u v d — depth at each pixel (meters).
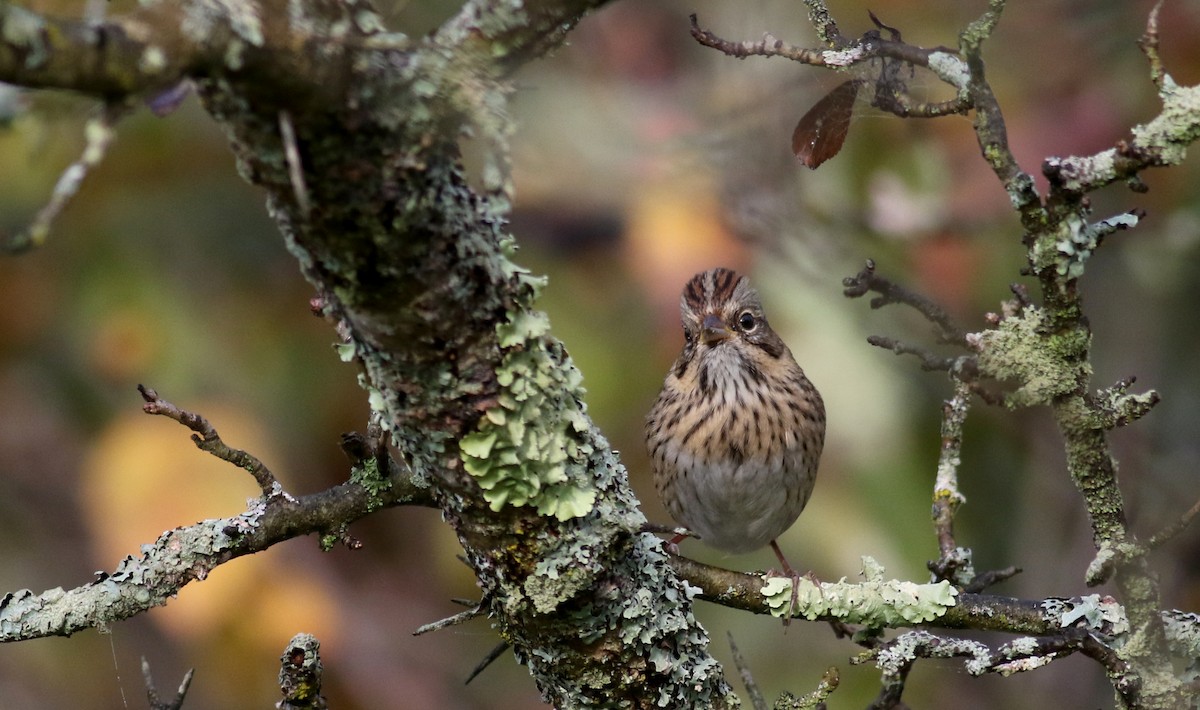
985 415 12.15
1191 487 12.04
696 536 5.58
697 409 10.26
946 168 11.77
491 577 5.64
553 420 5.35
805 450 10.33
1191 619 6.46
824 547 10.86
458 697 12.16
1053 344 5.79
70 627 6.32
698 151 11.04
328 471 10.95
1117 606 6.56
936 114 5.76
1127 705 5.91
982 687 12.51
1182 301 13.21
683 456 10.32
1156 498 11.85
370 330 4.89
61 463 12.64
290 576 10.91
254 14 3.92
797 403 10.29
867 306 11.55
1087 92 11.56
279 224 4.72
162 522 10.20
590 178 10.84
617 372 10.77
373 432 6.70
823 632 12.11
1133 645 5.95
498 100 4.56
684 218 10.94
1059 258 5.56
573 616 5.63
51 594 6.35
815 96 11.52
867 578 6.83
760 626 12.15
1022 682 12.55
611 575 5.68
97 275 10.87
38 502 12.88
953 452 6.61
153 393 6.31
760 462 10.19
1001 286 11.81
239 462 6.54
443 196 4.66
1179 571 11.59
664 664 5.89
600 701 5.90
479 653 12.50
